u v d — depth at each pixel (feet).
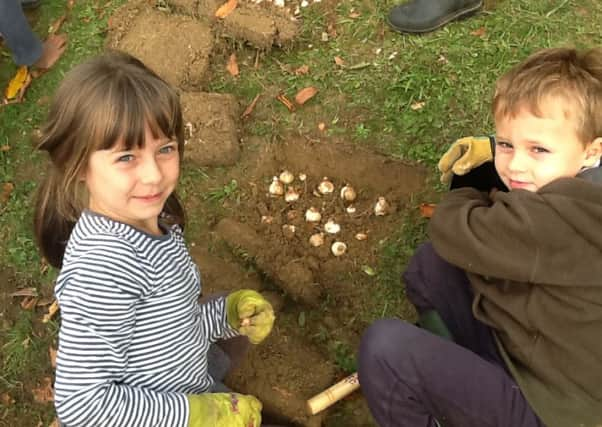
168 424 2.11
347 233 3.43
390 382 2.37
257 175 3.57
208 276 3.28
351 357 3.12
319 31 3.89
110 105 1.86
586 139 2.10
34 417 3.11
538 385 2.19
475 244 2.11
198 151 3.52
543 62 2.17
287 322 3.24
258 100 3.72
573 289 2.05
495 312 2.26
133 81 1.91
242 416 2.31
